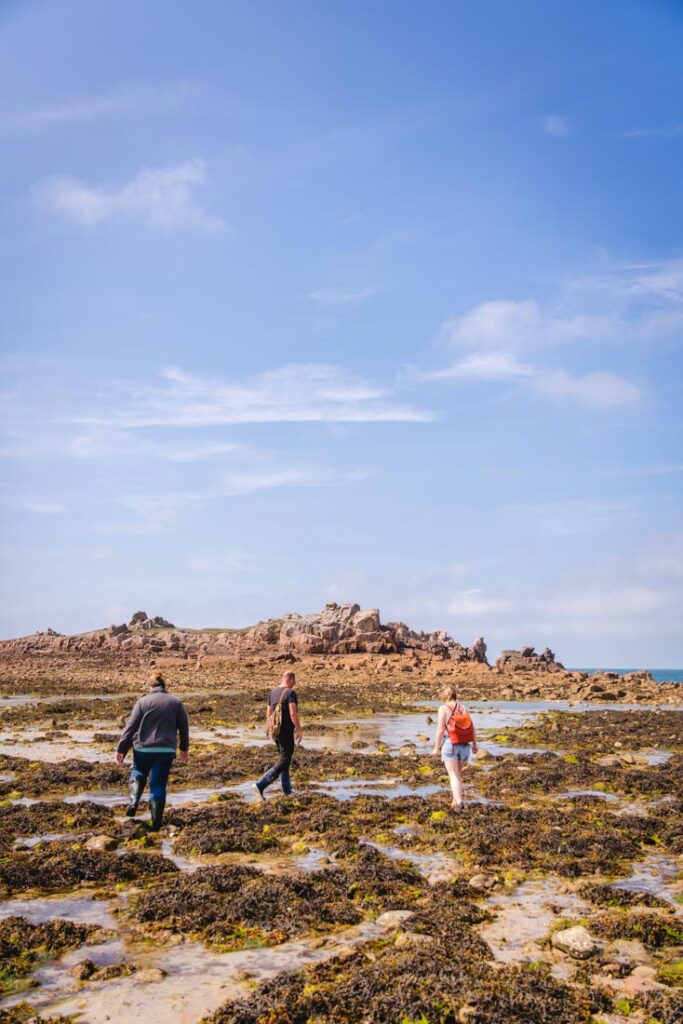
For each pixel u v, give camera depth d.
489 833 11.42
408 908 8.20
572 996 6.19
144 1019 5.71
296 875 9.14
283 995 6.00
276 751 20.98
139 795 12.09
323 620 84.62
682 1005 5.95
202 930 7.53
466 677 63.66
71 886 8.99
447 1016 5.84
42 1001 6.01
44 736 25.67
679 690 54.50
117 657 83.12
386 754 20.92
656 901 8.55
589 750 22.36
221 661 74.19
